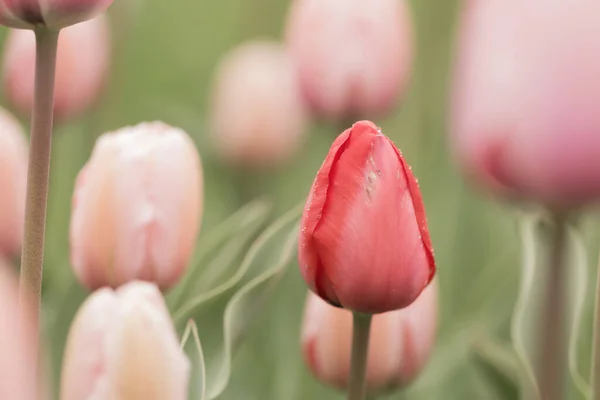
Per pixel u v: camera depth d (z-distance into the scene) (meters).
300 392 1.16
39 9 0.87
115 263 0.94
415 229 0.88
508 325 1.14
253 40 1.84
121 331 0.82
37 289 0.89
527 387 1.00
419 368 0.99
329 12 1.19
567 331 1.02
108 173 0.94
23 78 1.18
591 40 0.87
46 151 0.89
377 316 0.98
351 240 0.88
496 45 0.90
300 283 1.19
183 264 0.96
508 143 0.90
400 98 1.26
